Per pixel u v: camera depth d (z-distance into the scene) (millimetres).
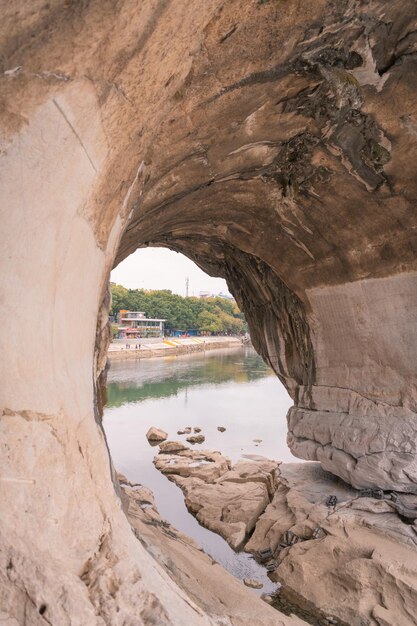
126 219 3482
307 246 7508
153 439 17875
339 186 6008
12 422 2021
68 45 1891
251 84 3637
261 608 3904
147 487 12328
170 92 2719
